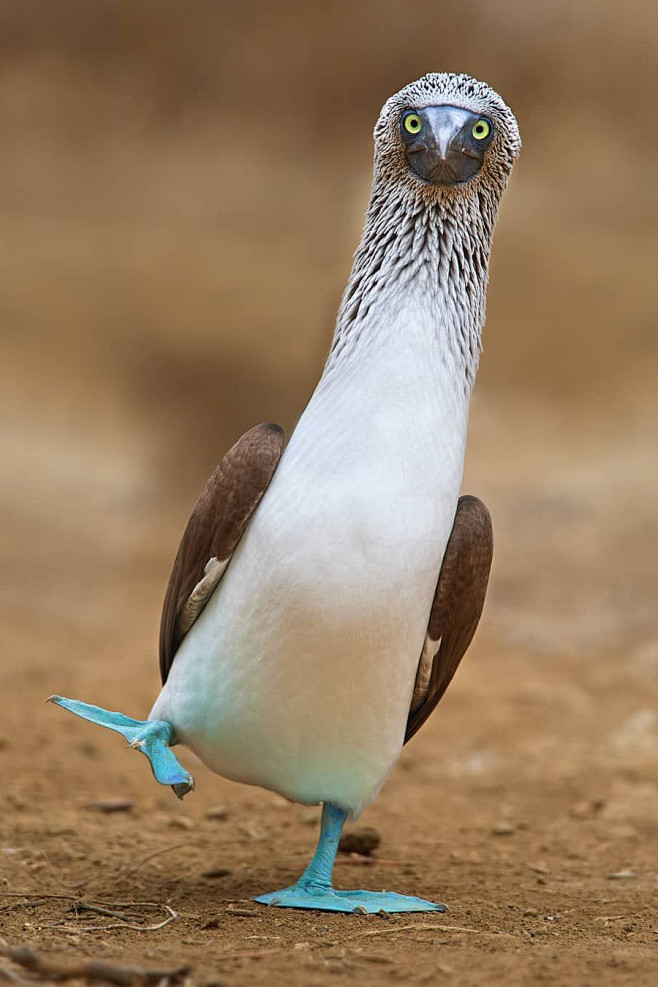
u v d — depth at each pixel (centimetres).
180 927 720
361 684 722
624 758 1320
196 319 3997
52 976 576
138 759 1247
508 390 3450
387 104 778
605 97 5812
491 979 609
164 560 2209
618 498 2412
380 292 754
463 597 753
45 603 1903
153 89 5947
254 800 1150
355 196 5247
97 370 3619
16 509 2500
